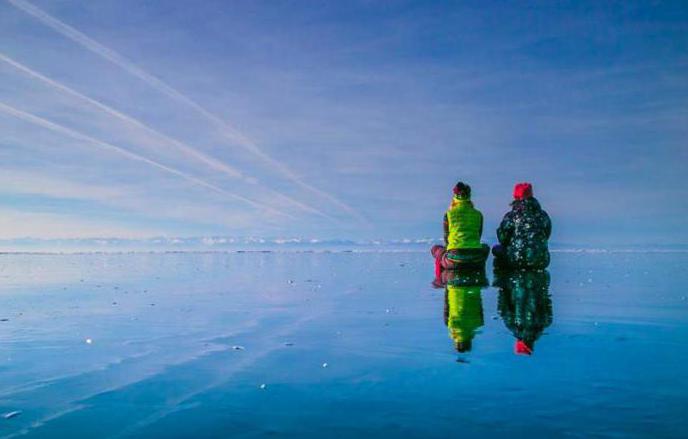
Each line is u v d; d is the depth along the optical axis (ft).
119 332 12.87
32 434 6.53
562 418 6.82
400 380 8.60
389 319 14.52
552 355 10.11
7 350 10.95
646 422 6.65
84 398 7.85
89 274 28.86
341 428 6.61
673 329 12.59
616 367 9.18
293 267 34.24
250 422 6.86
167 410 7.32
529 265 29.25
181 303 17.83
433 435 6.34
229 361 9.98
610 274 27.32
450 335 12.20
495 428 6.51
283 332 12.80
